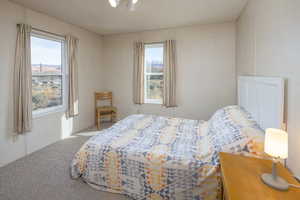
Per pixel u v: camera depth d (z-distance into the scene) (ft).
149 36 12.62
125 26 11.52
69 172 6.88
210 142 5.72
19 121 7.81
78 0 7.72
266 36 5.45
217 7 8.54
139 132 7.04
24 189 5.85
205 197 4.56
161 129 7.45
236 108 7.77
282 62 4.30
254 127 5.21
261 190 2.94
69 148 9.30
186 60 11.85
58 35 10.09
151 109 13.25
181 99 12.24
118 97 14.19
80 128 12.33
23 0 7.57
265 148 3.37
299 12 3.53
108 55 14.14
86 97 12.75
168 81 11.95
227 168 3.64
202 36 11.34
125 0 7.80
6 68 7.45
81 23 10.90
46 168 7.21
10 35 7.54
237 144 4.57
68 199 5.42
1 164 7.39
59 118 10.53
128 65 13.57
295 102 3.70
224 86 11.19
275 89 4.38
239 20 9.64
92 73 13.21
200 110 11.89
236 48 10.55
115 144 5.85
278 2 4.54
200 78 11.66
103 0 7.76
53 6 8.28
